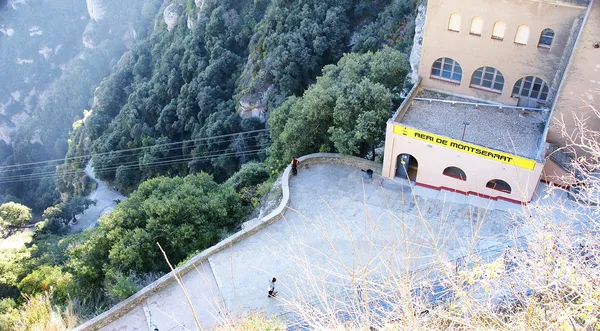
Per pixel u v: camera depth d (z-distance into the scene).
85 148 88.44
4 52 137.50
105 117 87.88
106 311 23.59
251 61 67.06
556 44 25.19
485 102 28.78
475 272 9.77
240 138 61.59
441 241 24.38
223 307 22.36
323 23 61.91
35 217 93.12
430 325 10.41
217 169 62.59
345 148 31.20
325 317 10.72
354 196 28.98
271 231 27.08
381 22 60.75
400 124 27.05
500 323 10.04
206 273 25.19
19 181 106.12
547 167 25.64
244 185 40.81
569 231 14.13
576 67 22.50
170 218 31.03
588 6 22.75
